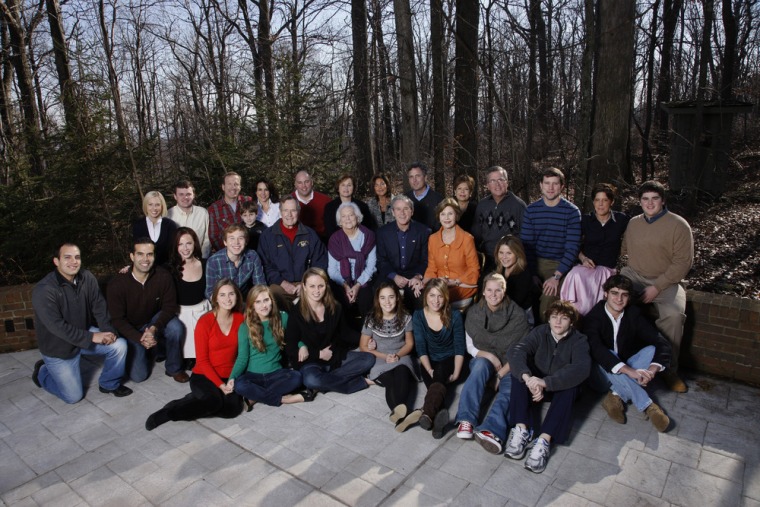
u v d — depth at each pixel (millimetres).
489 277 3869
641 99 20016
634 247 4230
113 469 3303
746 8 15977
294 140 9219
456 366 4000
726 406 3830
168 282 4414
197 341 3896
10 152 8117
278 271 4938
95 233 7930
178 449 3500
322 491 3023
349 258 4887
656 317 4117
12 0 10773
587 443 3430
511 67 8781
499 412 3461
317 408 3992
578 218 4582
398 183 15805
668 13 13641
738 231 8836
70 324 4090
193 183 9117
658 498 2893
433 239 4703
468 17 8469
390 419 3709
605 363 3688
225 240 4484
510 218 4953
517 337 3869
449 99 9500
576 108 11242
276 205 5656
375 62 11688
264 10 12172
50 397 4320
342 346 4324
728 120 10711
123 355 4258
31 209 7516
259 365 4047
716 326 4234
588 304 4250
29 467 3365
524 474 3131
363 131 12141
